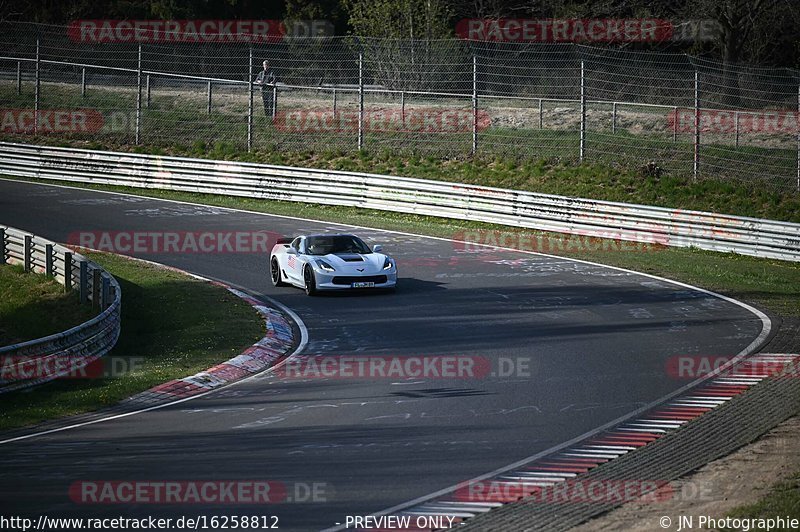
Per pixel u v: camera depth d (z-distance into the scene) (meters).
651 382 47.59
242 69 181.62
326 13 187.12
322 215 108.19
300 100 147.38
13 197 114.44
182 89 160.00
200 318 64.88
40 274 82.25
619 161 114.25
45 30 179.25
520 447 37.25
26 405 46.06
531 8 173.75
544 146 119.25
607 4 166.62
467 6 179.00
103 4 190.25
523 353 54.38
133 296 72.56
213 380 50.72
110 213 106.69
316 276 70.81
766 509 29.25
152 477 33.97
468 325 62.03
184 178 120.88
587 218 97.81
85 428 41.69
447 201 106.00
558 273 79.88
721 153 114.38
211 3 193.38
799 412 41.66
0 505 31.08
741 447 36.94
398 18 158.12
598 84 157.12
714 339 57.25
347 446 37.69
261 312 66.44
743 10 158.75
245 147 129.50
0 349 48.00
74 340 53.84
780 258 89.12
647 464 34.94
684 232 93.62
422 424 40.81
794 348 54.69
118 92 149.62
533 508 30.45
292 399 45.84
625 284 75.50
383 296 72.00
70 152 126.44
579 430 39.59
